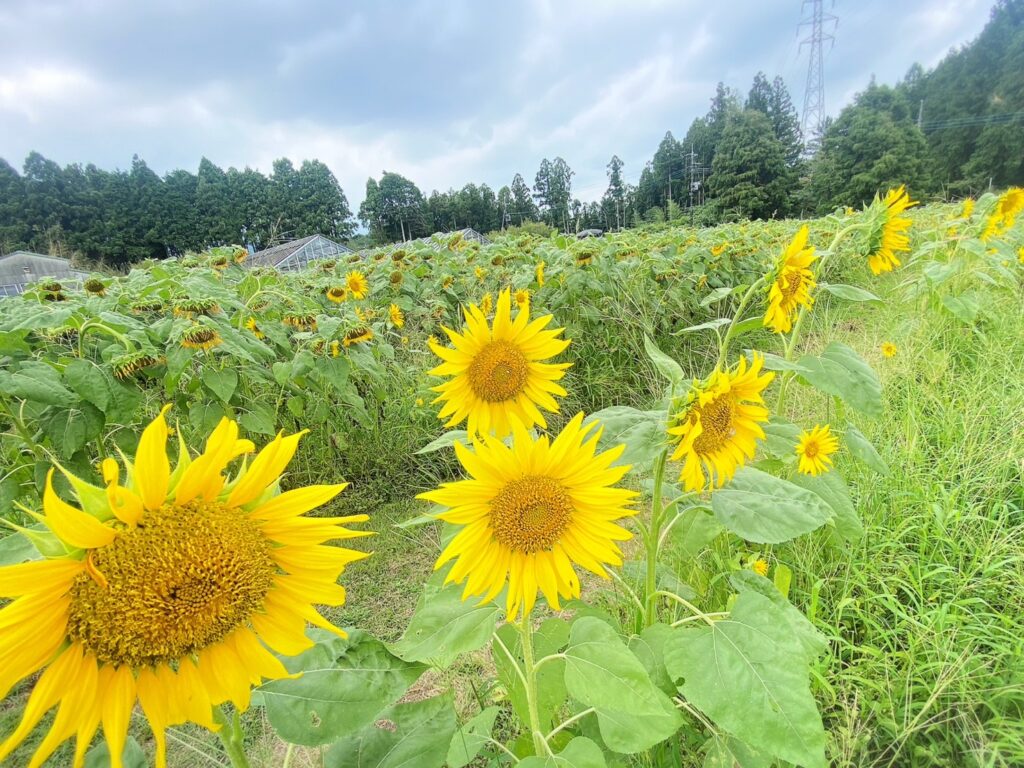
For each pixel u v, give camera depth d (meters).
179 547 0.86
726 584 2.42
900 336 4.82
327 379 4.02
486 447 1.29
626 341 5.87
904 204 2.56
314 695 1.24
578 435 1.25
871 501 2.75
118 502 0.81
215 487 0.92
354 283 6.43
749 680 1.27
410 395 4.98
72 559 0.80
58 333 2.88
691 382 1.54
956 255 5.89
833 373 2.30
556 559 1.28
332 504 4.10
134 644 0.84
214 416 3.43
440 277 7.09
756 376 1.54
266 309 4.82
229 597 0.89
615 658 1.30
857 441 2.58
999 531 2.31
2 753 0.74
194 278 4.04
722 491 1.71
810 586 2.36
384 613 2.97
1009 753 1.57
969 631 1.92
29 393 2.31
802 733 1.18
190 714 0.90
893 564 2.29
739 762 1.53
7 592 0.74
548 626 1.80
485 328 1.70
